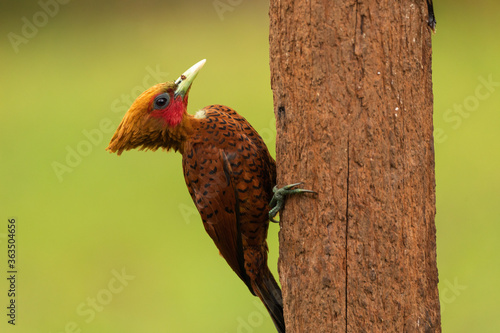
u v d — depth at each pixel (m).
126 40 19.95
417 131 5.00
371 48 4.87
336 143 4.97
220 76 18.61
